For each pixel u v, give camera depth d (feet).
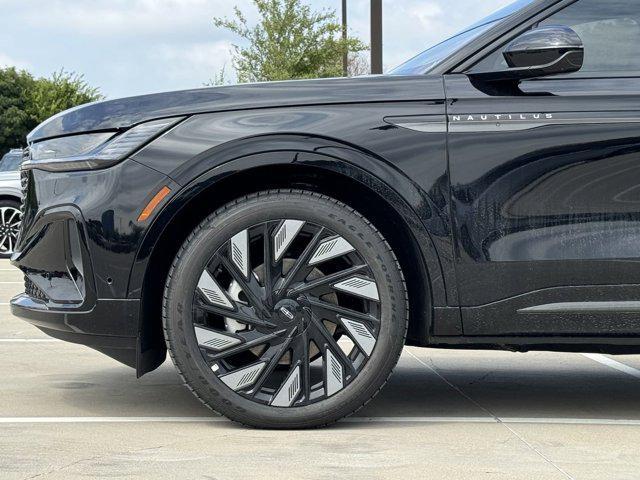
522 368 17.13
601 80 12.02
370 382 11.78
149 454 10.61
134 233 11.66
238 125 11.67
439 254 11.72
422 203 11.66
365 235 11.75
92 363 17.06
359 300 12.23
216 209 11.85
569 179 11.73
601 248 11.72
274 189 11.85
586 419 12.69
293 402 11.79
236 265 11.73
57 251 12.23
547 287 11.75
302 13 81.15
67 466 10.07
